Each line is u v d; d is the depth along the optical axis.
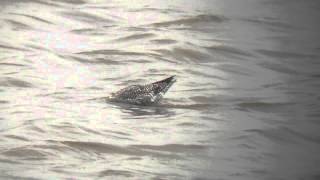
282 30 67.62
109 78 52.41
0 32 60.66
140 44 60.84
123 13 68.50
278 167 37.78
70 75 52.34
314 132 43.31
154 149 39.03
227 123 44.06
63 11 67.12
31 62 54.41
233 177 36.12
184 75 54.41
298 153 39.75
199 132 42.19
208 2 73.62
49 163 36.31
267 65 58.66
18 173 34.78
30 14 65.25
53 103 45.69
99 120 43.00
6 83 49.38
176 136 41.19
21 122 41.78
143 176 35.38
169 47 60.09
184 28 65.69
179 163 37.41
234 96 49.75
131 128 42.06
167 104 46.91
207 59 59.09
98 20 66.12
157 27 65.31
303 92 51.75
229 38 64.06
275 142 41.56
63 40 60.34
